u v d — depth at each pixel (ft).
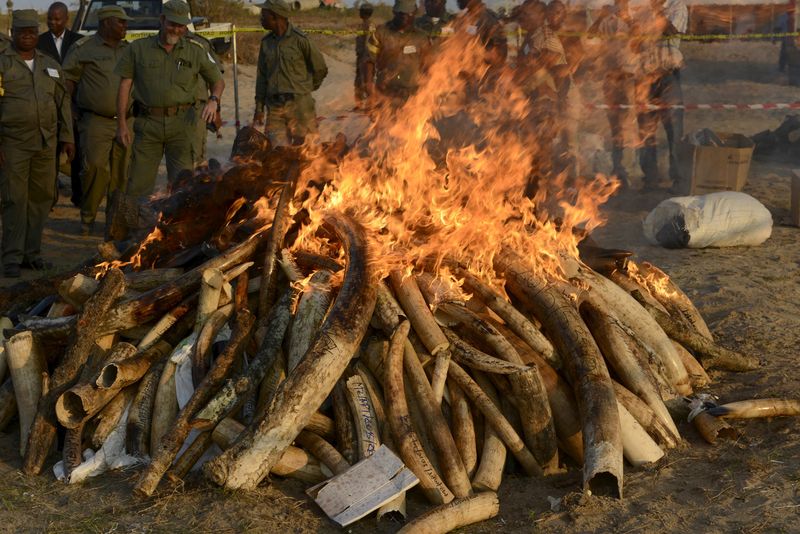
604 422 13.91
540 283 16.12
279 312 15.23
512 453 14.49
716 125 52.90
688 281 25.62
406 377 14.66
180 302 15.96
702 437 15.38
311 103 33.27
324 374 13.57
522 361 15.03
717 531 12.35
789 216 34.01
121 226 20.95
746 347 20.02
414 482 12.92
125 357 14.94
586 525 12.60
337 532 12.47
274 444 13.17
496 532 12.60
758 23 71.67
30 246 27.81
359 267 15.21
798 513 12.70
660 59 37.47
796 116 46.52
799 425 15.58
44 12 85.05
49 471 14.30
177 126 28.25
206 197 18.28
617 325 16.35
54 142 27.32
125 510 12.90
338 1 102.68
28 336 15.60
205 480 13.37
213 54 30.63
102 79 30.30
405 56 33.76
